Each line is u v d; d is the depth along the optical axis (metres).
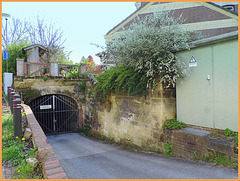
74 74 11.75
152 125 5.90
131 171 3.98
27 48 12.68
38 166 2.95
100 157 5.47
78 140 9.20
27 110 5.82
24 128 4.76
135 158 5.17
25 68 10.45
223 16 10.23
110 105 8.44
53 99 11.56
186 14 10.91
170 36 5.49
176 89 5.65
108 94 8.48
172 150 5.14
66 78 11.33
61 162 4.96
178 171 3.77
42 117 11.66
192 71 5.11
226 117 4.30
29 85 10.27
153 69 5.46
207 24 10.48
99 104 9.61
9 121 5.54
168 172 3.76
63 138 9.95
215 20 10.35
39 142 3.45
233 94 4.16
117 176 3.68
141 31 5.73
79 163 4.81
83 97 11.92
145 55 5.58
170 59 5.21
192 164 4.12
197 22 10.65
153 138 5.85
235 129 4.13
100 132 9.46
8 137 4.13
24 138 3.88
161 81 5.28
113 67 8.12
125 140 7.28
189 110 5.23
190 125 5.22
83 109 11.90
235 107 4.12
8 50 13.94
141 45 5.39
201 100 4.89
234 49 4.14
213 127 4.60
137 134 6.59
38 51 13.11
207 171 3.56
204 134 4.51
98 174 3.85
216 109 4.52
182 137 4.81
